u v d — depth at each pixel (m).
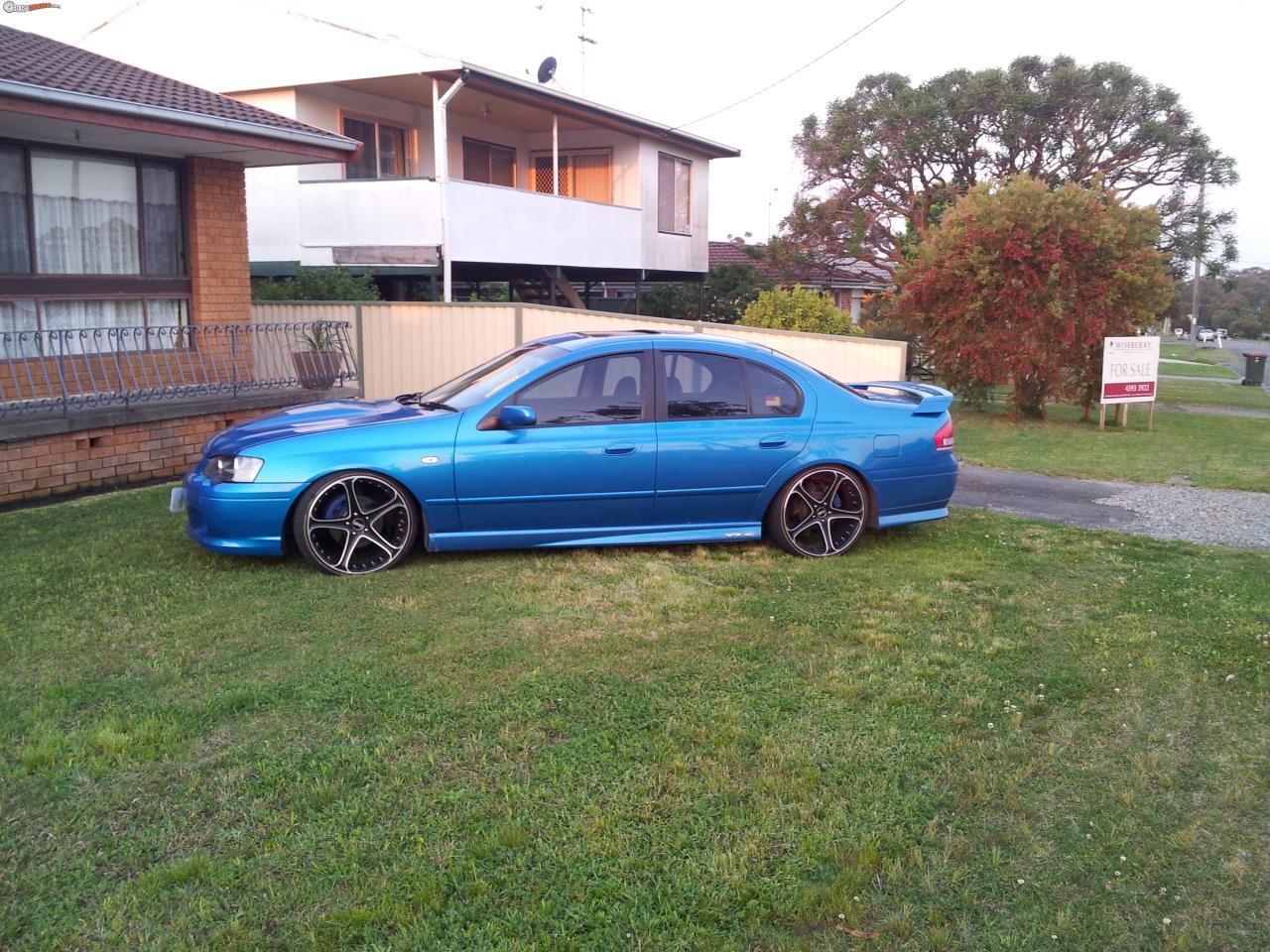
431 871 3.02
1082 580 6.20
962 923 2.84
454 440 6.06
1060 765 3.74
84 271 9.45
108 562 6.16
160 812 3.32
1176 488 10.09
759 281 29.67
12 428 7.59
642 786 3.50
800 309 15.76
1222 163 29.12
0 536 6.77
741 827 3.27
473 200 16.48
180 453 9.15
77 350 9.45
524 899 2.90
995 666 4.68
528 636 4.98
